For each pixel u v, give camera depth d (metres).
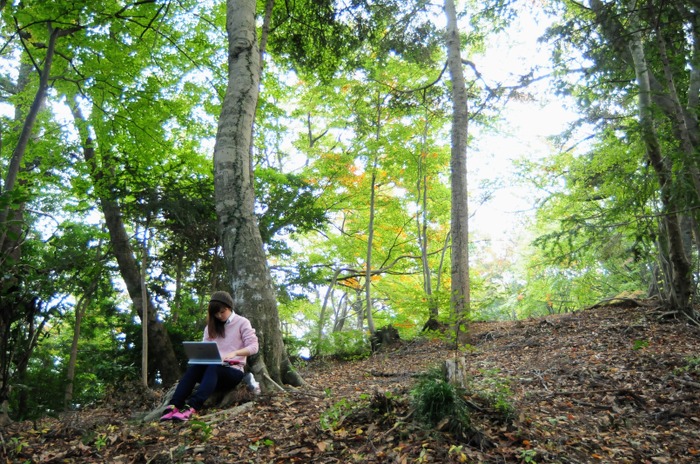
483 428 4.05
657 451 4.07
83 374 13.71
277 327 6.38
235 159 6.70
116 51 11.12
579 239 12.66
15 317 8.33
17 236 7.07
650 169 8.31
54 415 8.13
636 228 8.31
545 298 25.20
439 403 4.13
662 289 12.17
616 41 8.90
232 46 7.16
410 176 18.44
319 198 18.30
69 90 11.92
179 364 13.54
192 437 4.20
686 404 5.07
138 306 13.06
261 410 4.95
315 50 12.77
